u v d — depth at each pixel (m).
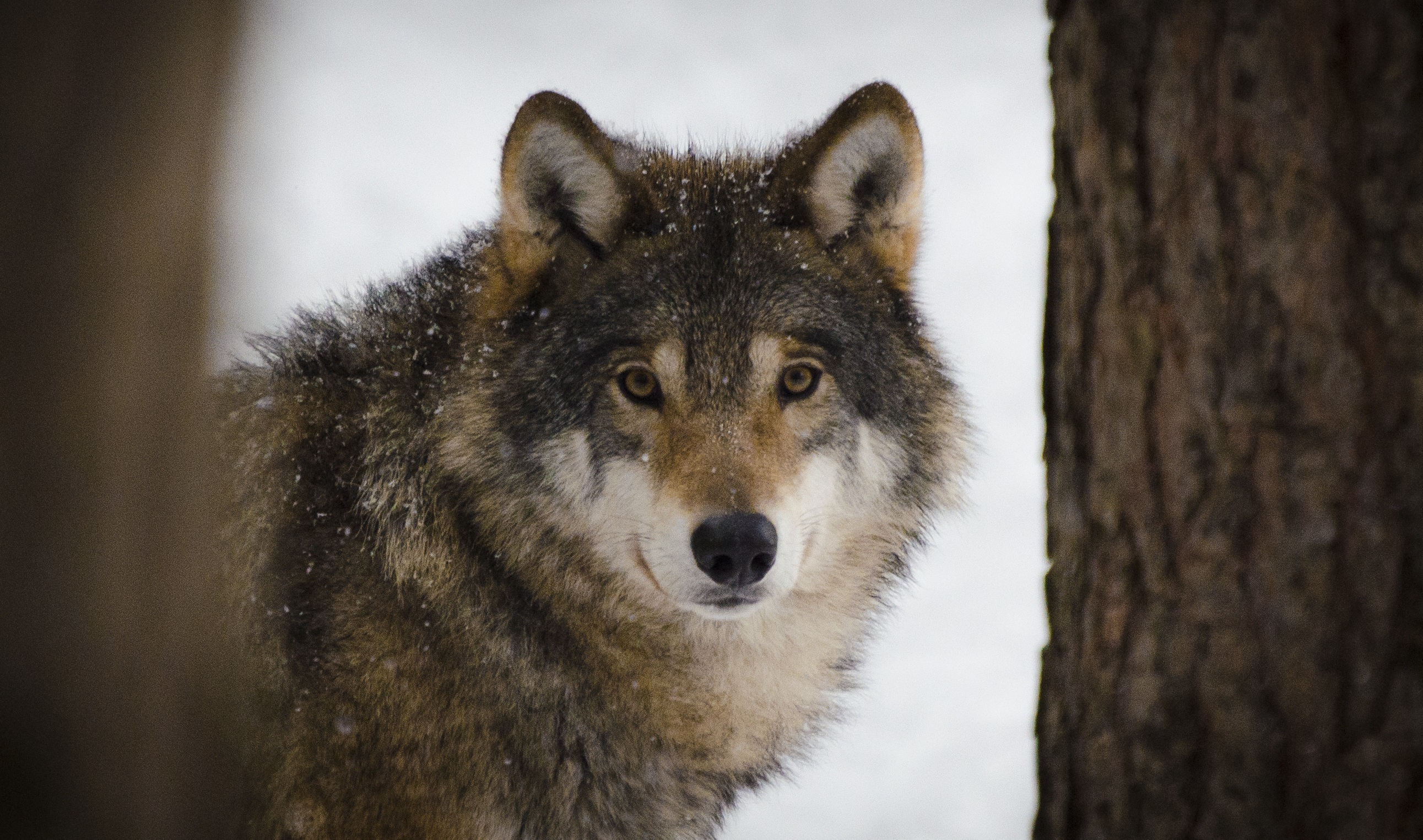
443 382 7.05
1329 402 4.58
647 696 7.12
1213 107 4.69
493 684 6.70
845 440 7.20
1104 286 5.09
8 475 4.20
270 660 6.50
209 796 5.18
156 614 4.57
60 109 4.06
